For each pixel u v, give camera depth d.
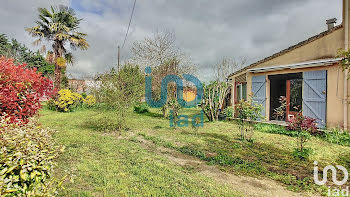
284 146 5.43
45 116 11.62
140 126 8.62
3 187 1.38
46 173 1.82
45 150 1.78
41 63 30.05
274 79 9.75
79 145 5.33
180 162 4.27
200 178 3.40
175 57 12.77
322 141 5.91
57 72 14.53
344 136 5.79
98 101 7.68
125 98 7.41
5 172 1.46
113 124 7.75
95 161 4.09
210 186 3.10
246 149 5.17
